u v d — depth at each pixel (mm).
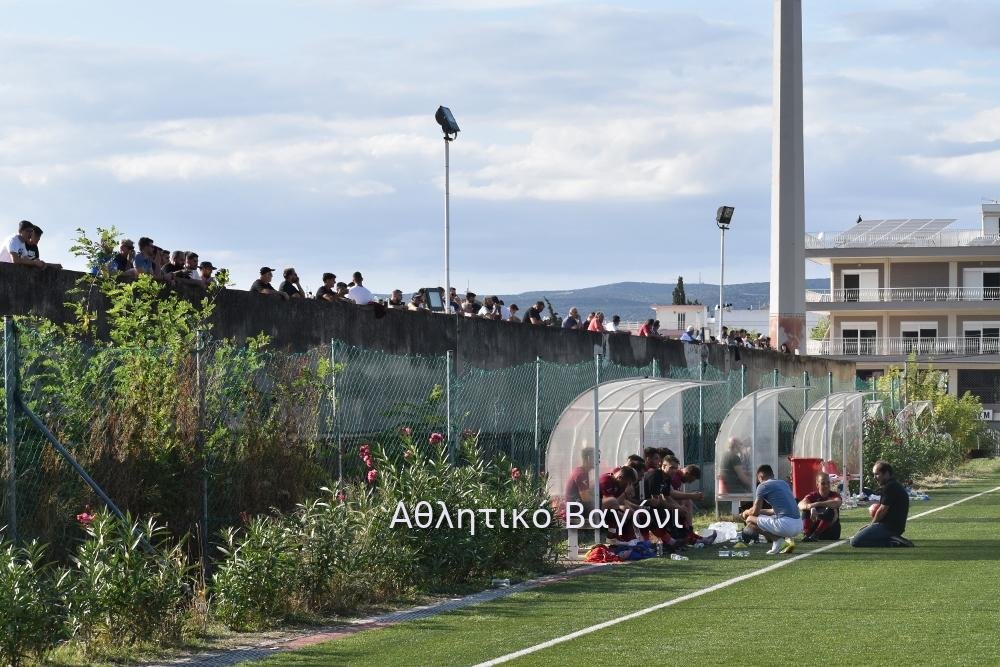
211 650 29109
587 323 79750
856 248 199125
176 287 41656
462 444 45938
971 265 197375
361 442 46188
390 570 36938
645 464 52531
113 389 34812
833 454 81562
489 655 27250
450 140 64812
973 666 25422
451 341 59125
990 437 164375
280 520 35375
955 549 50250
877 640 28609
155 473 34781
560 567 44562
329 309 49969
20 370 32312
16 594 26594
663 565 45562
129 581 28984
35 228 38531
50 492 32125
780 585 39156
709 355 93000
